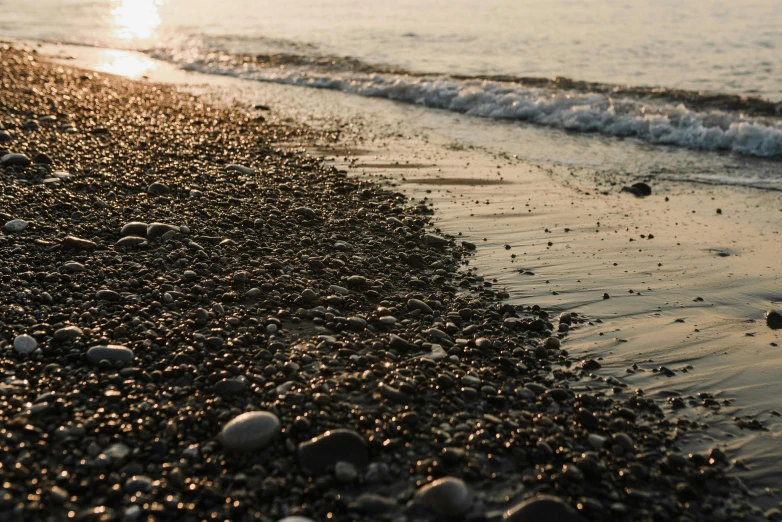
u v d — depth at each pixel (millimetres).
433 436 1523
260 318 1770
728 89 4258
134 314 1756
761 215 2354
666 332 1813
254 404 1557
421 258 2029
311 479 1447
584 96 3961
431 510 1420
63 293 1805
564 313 1862
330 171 2705
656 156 3127
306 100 4406
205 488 1421
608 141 3404
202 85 4863
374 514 1414
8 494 1392
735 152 3188
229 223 2156
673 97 4020
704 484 1494
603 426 1570
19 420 1492
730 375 1701
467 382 1626
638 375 1697
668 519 1441
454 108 4191
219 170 2623
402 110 4141
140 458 1460
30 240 2006
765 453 1544
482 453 1505
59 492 1399
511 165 2916
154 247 2012
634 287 1967
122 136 3104
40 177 2393
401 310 1832
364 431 1519
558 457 1507
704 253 2119
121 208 2213
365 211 2291
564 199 2451
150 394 1562
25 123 3154
